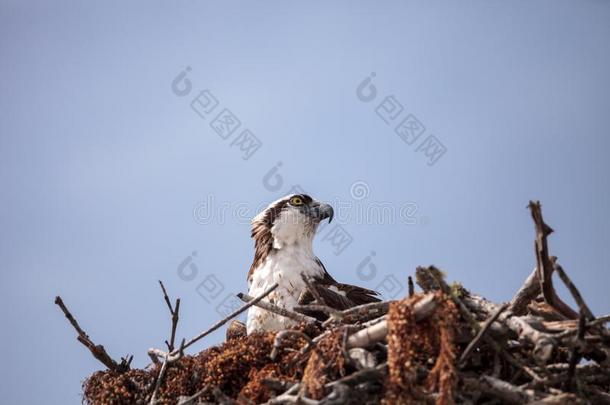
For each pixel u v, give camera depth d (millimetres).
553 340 13797
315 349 14891
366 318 16172
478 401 14453
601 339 13961
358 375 14078
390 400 13578
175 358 16781
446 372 13531
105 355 17953
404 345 13836
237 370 16672
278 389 15188
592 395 14406
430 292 14289
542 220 14938
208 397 16469
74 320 17984
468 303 14727
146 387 17328
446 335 13852
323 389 14297
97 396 17500
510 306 14828
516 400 13711
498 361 14562
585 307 13695
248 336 17344
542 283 15289
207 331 16688
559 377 13984
